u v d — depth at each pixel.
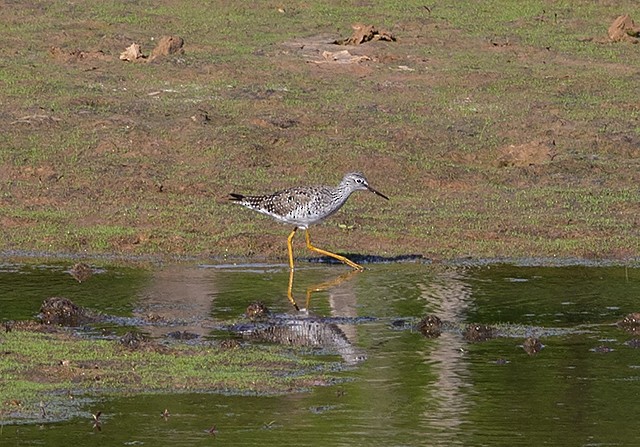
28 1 29.77
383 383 12.23
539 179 20.92
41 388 11.79
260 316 14.38
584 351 13.38
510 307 14.98
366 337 13.73
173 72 25.23
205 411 11.40
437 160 21.45
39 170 20.28
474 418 11.39
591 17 30.64
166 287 15.57
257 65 25.95
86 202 19.31
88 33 27.77
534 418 11.34
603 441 10.84
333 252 17.44
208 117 22.69
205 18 29.38
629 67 27.00
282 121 22.64
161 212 18.91
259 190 19.95
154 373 12.27
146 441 10.70
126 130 21.81
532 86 25.36
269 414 11.35
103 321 14.03
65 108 22.83
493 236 18.23
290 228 18.44
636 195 20.27
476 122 23.28
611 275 16.53
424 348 13.39
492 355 13.21
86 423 11.06
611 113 24.02
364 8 30.58
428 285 15.92
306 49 27.36
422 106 23.97
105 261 16.88
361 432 10.96
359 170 20.86
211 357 12.78
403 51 27.42
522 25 29.78
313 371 12.54
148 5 30.09
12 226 18.20
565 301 15.27
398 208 19.50
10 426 10.96
